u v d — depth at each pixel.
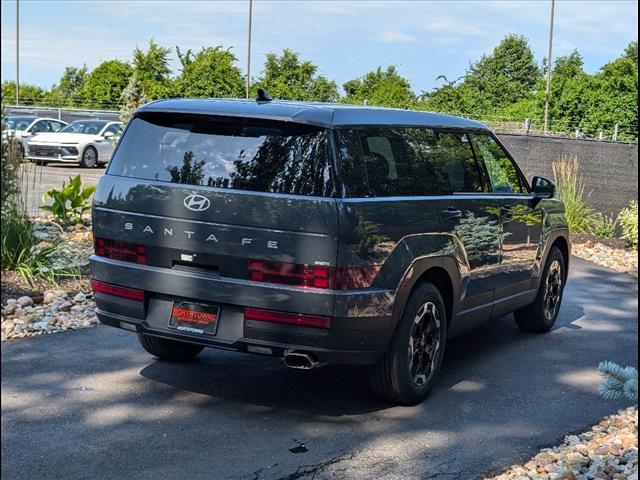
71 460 4.51
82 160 26.42
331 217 4.86
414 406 5.64
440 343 5.79
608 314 8.92
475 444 5.00
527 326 7.84
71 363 6.21
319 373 6.23
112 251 5.41
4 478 4.25
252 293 4.96
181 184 5.19
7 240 8.69
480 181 6.46
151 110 5.47
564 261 8.12
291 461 4.62
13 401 5.36
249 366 6.32
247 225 4.97
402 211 5.30
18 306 7.61
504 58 68.12
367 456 4.74
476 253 6.18
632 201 14.47
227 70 39.47
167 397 5.55
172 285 5.16
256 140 5.18
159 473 4.39
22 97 49.88
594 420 5.54
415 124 5.85
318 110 5.20
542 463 4.75
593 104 30.80
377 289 5.08
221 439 4.88
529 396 5.98
